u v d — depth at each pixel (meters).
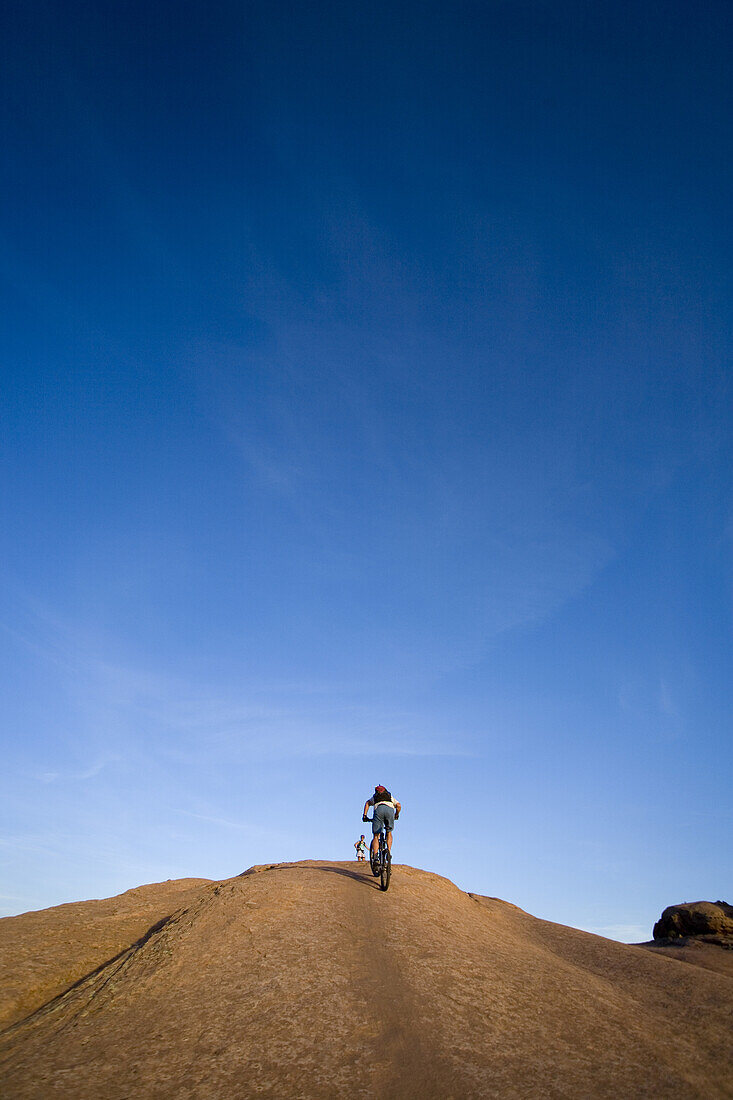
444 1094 7.56
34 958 12.71
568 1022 9.65
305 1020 9.26
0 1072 8.26
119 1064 8.37
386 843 15.80
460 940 13.08
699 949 17.14
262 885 14.84
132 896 18.28
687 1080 7.94
